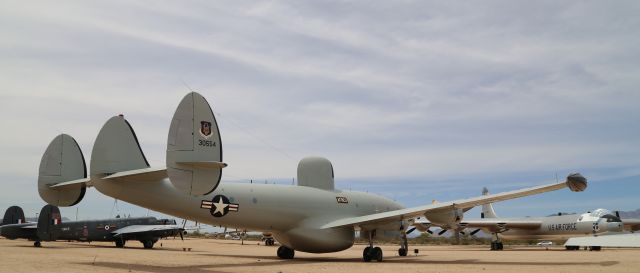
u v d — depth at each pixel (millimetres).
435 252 31672
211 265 16641
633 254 28172
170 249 32594
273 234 21156
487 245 54062
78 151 19609
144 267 15086
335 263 18859
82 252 24391
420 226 26750
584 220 39906
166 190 16359
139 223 38562
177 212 16859
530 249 39969
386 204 24891
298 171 22391
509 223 41219
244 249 33844
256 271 14414
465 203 19359
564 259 22406
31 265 14875
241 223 18875
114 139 15938
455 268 16516
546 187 17859
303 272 14438
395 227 21500
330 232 21047
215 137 15180
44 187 18516
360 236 22141
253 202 18984
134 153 16250
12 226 37000
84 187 19359
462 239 67438
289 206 20141
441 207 19578
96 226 35781
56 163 18938
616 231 38344
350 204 22703
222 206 17938
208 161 14828
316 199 21312
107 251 26531
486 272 14922
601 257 24500
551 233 42375
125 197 15742
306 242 20656
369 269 15914
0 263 15570
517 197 19078
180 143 14422
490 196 19281
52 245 34219
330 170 22828
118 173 15172
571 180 17094
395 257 23984
